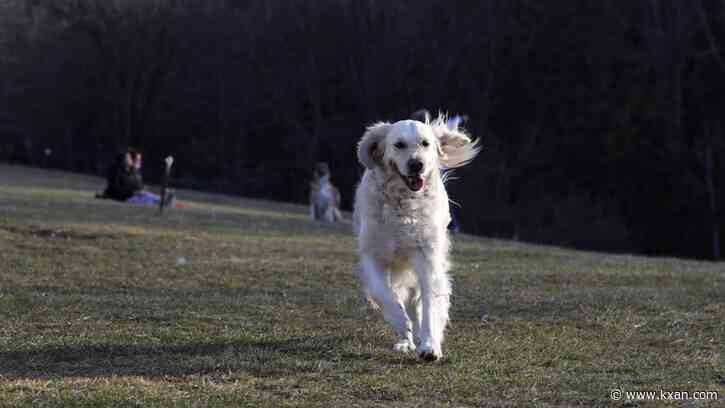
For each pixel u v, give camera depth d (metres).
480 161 42.53
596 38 42.50
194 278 10.64
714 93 39.94
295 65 50.22
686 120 40.81
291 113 50.75
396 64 46.41
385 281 6.83
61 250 12.34
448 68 45.03
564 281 10.96
